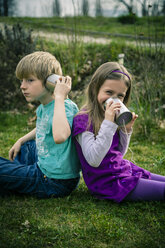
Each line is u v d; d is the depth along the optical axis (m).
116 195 2.13
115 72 2.12
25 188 2.31
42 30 9.33
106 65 2.18
